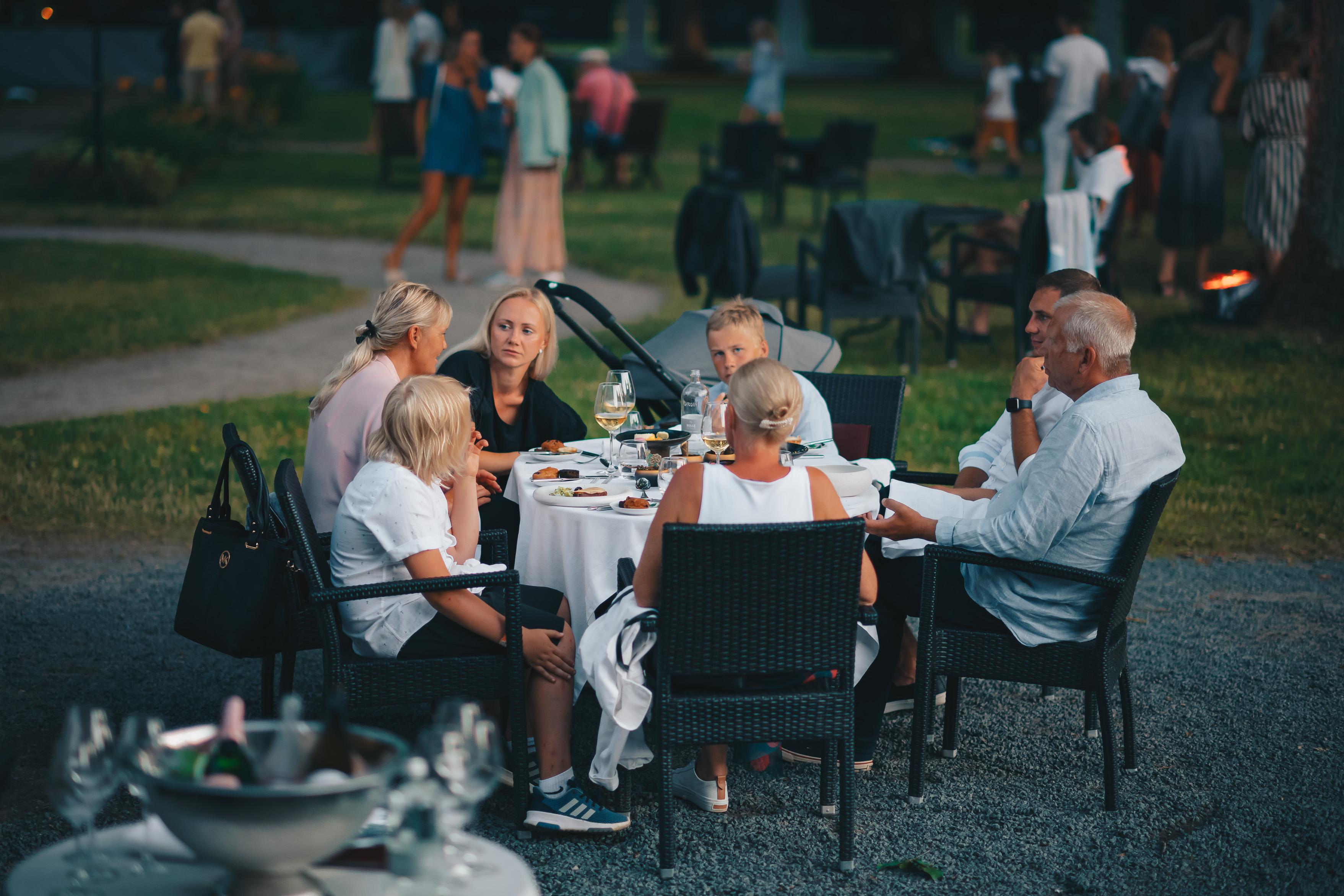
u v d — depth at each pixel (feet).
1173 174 35.99
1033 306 14.43
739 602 10.46
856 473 12.81
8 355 31.07
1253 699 14.44
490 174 68.33
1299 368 29.50
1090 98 40.34
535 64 38.58
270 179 64.59
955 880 10.73
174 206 56.03
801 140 52.01
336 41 113.70
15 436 24.39
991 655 12.02
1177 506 21.36
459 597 11.27
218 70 75.87
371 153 73.77
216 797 6.43
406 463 11.54
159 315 35.58
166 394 28.48
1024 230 27.50
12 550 19.29
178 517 20.85
